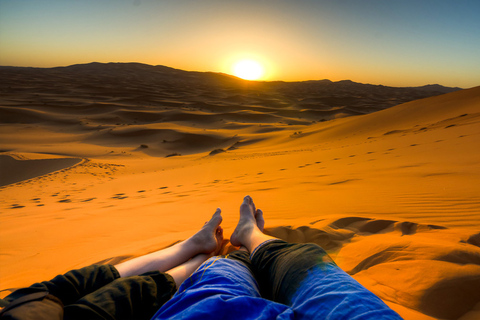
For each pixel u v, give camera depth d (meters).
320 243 1.86
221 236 2.08
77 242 2.86
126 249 2.32
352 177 4.99
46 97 126.12
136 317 0.94
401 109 28.23
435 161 5.46
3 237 3.32
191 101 139.25
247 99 167.75
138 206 4.81
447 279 1.13
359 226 2.16
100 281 1.04
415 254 1.40
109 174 22.50
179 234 2.67
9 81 177.75
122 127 65.56
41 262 2.32
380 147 10.72
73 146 48.25
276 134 48.41
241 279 0.97
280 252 1.10
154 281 1.10
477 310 1.00
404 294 1.12
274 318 0.69
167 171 16.89
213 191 5.70
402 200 3.03
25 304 0.70
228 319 0.70
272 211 3.27
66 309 0.81
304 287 0.81
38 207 7.24
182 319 0.70
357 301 0.66
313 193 4.03
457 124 13.31
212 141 54.56
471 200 2.76
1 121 73.81
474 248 1.36
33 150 41.88
